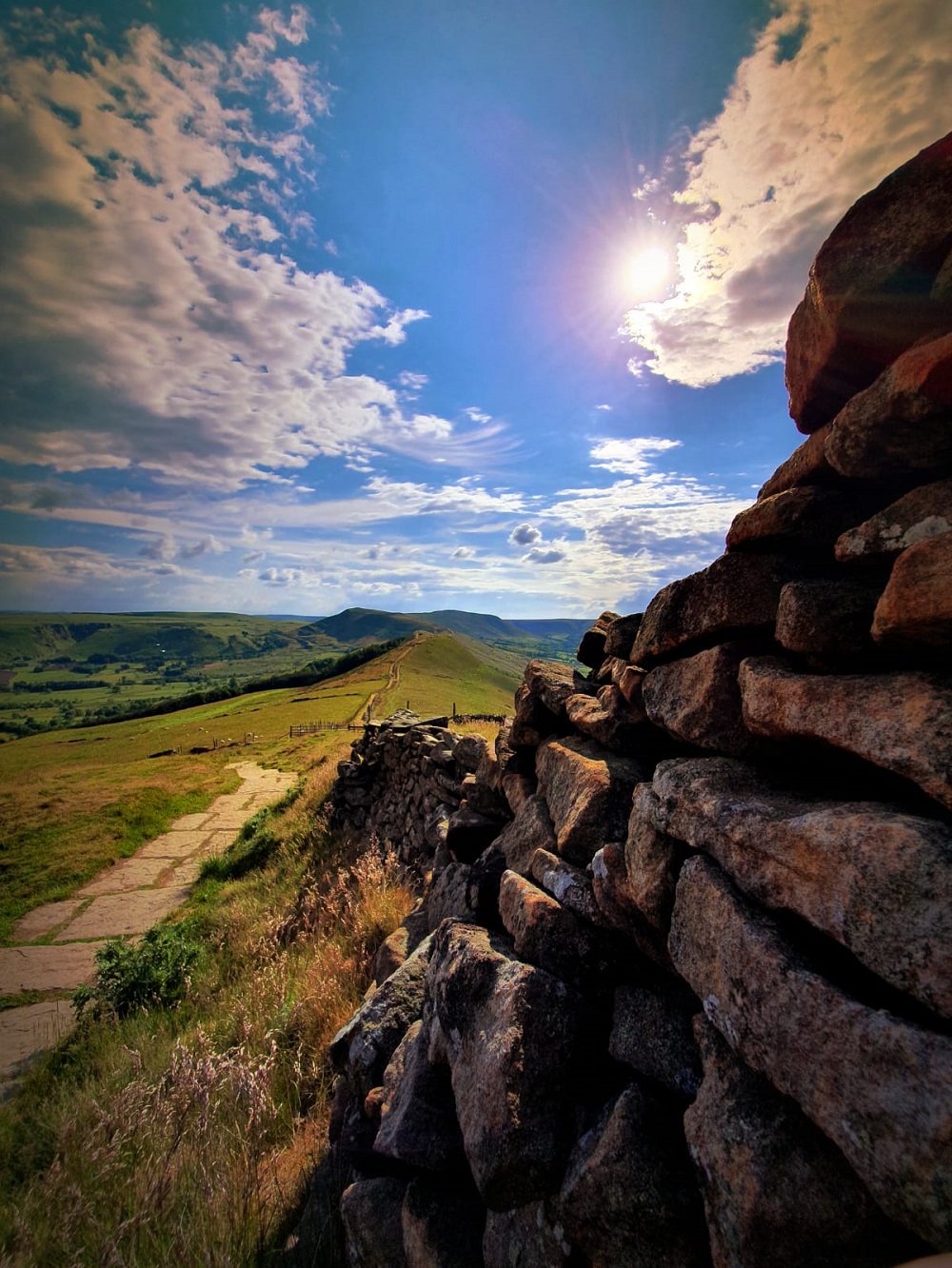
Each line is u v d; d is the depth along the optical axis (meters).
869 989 1.36
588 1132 1.98
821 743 1.64
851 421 1.69
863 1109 1.15
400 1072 2.95
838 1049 1.23
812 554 2.01
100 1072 5.50
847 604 1.67
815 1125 1.37
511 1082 2.13
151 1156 3.53
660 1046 1.99
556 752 3.66
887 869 1.22
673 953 1.86
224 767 32.81
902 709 1.38
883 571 1.73
